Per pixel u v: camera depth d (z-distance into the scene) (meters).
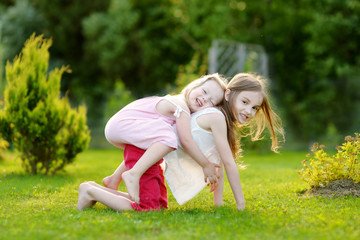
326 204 3.44
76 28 22.70
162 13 20.39
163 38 20.62
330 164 4.05
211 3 17.25
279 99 17.33
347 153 4.07
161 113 3.29
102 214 2.94
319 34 14.04
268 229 2.51
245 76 3.45
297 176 5.46
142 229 2.48
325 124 16.00
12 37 19.05
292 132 16.47
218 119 3.23
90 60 22.72
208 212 3.08
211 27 17.11
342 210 3.08
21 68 5.40
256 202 3.64
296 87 18.33
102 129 17.08
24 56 5.44
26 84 5.31
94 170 6.07
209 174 3.18
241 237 2.33
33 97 5.34
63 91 23.20
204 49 18.55
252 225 2.61
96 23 21.03
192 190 3.26
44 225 2.57
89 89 22.92
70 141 5.57
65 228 2.48
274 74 17.98
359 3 13.18
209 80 3.45
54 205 3.41
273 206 3.40
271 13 17.73
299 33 17.52
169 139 3.08
